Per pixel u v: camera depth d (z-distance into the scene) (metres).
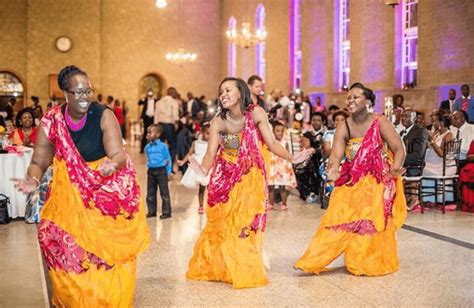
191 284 5.15
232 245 5.05
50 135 4.07
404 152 5.43
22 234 7.34
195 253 5.32
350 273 5.48
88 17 26.58
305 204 9.79
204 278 5.25
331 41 19.50
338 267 5.71
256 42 21.39
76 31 26.47
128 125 27.27
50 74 26.22
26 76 26.05
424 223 8.06
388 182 5.48
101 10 26.92
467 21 13.73
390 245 5.50
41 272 5.61
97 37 26.69
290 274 5.46
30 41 25.97
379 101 16.97
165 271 5.57
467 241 6.89
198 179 8.48
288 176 9.07
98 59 26.75
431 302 4.68
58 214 4.03
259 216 5.07
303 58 21.11
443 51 14.45
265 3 24.25
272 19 23.78
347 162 5.50
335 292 4.93
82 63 26.59
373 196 5.36
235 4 27.03
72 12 26.39
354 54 18.09
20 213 8.33
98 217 4.05
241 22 26.48
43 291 5.04
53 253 4.02
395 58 16.34
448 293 4.91
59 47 26.27
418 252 6.34
